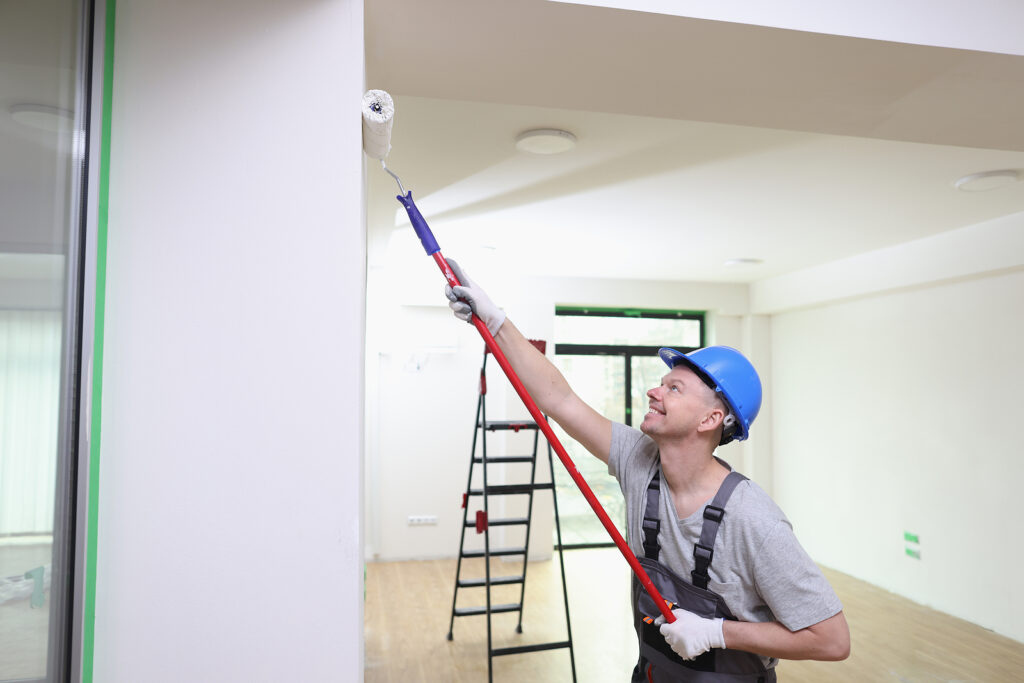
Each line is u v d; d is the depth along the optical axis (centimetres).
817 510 676
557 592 571
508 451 671
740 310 743
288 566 130
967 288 513
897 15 175
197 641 127
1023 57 182
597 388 743
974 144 247
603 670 414
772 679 161
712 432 157
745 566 148
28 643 101
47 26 106
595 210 446
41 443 104
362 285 148
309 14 138
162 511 127
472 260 618
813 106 215
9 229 95
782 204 433
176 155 132
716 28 167
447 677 402
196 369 130
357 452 133
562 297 700
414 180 381
